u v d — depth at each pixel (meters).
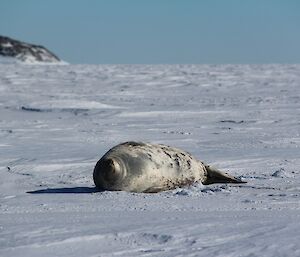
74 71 132.62
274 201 19.20
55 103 62.38
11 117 54.25
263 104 64.44
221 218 15.80
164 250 12.42
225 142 37.66
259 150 33.81
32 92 81.56
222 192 21.41
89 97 74.81
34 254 12.16
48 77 112.12
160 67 155.38
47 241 13.09
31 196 20.88
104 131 43.41
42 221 15.58
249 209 17.69
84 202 19.30
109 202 19.20
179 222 15.14
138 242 13.11
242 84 95.25
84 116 54.22
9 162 29.55
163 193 21.59
